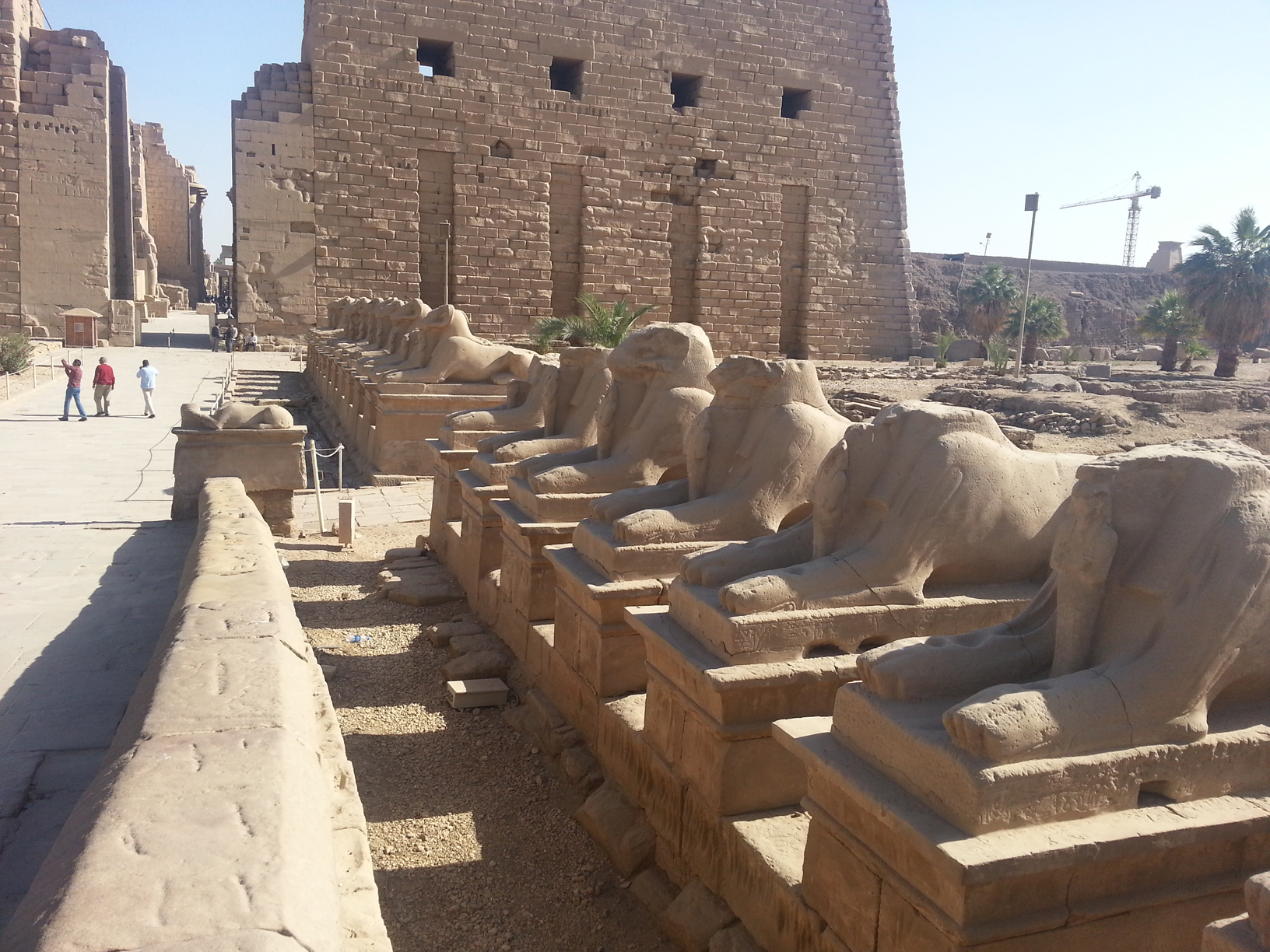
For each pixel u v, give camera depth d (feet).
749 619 11.93
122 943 5.71
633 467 19.42
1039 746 8.24
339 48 79.51
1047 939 8.23
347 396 49.24
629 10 87.20
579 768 15.49
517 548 19.69
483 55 83.20
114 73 92.79
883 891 8.96
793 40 92.79
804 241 95.71
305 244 80.23
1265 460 9.27
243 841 6.91
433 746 17.02
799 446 15.84
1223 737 8.96
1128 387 56.13
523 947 12.03
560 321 69.87
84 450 41.14
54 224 80.64
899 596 12.65
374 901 8.79
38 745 12.38
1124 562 9.19
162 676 9.96
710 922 11.66
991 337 123.03
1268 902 6.17
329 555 28.50
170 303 142.00
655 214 89.51
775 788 12.17
